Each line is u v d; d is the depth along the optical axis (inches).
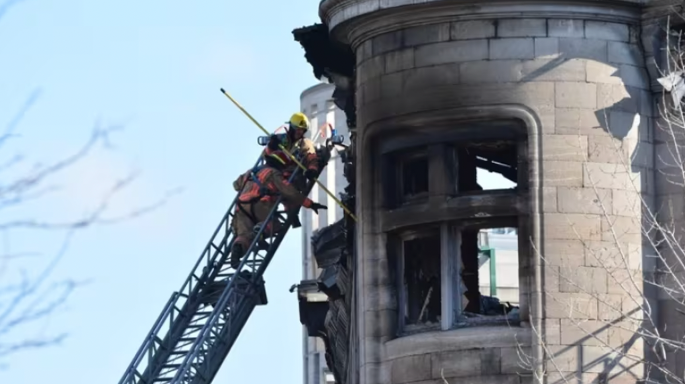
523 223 4003.4
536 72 4015.8
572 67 4020.7
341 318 4621.1
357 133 4143.7
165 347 4392.2
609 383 3969.0
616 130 4033.0
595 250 3993.6
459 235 4062.5
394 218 4082.2
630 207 4023.1
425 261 4092.0
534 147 4003.4
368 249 4101.9
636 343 3998.5
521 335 3976.4
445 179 4045.3
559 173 4001.0
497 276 4714.6
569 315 3966.5
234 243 4525.1
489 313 4082.2
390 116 4077.3
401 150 4094.5
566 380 3959.2
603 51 4037.9
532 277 3986.2
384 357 4069.9
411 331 4074.8
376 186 4104.3
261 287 4478.3
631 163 4040.4
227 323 4399.6
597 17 4040.4
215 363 4365.2
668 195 4052.7
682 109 4074.8
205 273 4525.1
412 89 4057.6
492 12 4020.7
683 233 4035.4
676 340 4003.4
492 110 4015.8
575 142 4008.4
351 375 4313.5
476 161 4141.2
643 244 4033.0
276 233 4534.9
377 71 4104.3
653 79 4072.3
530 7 4015.8
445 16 4037.9
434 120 4040.4
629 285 4003.4
